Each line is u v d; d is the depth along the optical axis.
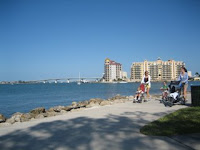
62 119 10.59
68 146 6.35
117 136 7.25
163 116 10.40
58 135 7.57
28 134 7.81
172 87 15.40
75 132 7.91
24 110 27.47
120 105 15.63
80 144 6.50
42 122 10.05
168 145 6.21
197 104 13.35
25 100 42.75
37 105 32.88
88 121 9.85
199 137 6.88
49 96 54.00
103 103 19.00
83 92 71.31
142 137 7.08
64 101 38.88
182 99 15.13
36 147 6.34
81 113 12.42
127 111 12.52
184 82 14.93
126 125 8.84
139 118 10.27
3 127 9.36
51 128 8.66
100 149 6.03
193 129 7.65
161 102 16.95
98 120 10.03
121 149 5.98
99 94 58.06
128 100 21.52
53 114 14.56
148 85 17.61
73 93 66.12
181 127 7.95
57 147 6.28
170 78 191.00
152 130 7.72
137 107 14.19
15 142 6.86
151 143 6.43
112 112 12.31
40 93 70.00
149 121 9.51
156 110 12.62
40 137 7.38
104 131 7.95
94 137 7.19
